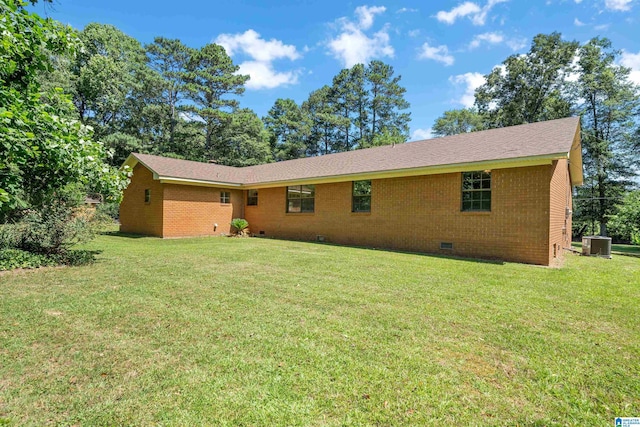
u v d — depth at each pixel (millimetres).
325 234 13484
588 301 4707
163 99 29500
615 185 22656
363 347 3066
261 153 31656
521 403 2262
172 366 2670
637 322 3840
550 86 25891
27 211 6711
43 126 5012
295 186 14773
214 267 6977
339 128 38688
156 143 28531
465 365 2768
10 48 4672
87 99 25109
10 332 3299
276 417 2061
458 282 5836
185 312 3969
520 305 4465
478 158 9188
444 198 10102
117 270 6484
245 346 3053
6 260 6363
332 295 4844
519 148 8922
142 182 15086
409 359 2848
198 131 28891
